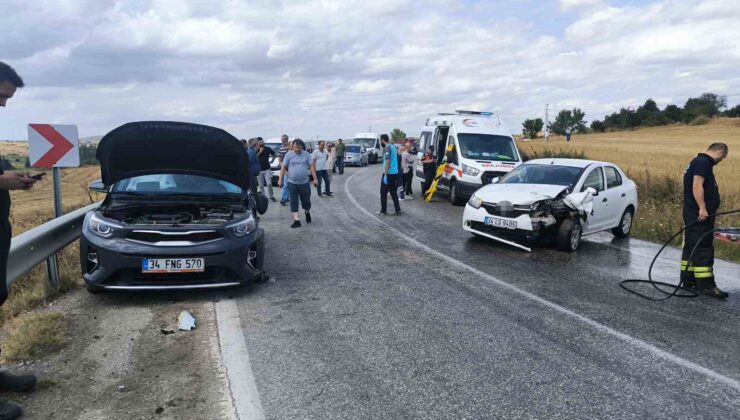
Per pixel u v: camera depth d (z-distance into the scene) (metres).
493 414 3.33
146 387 3.59
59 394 3.46
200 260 5.23
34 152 5.71
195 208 6.05
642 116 134.00
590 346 4.50
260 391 3.57
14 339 4.22
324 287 6.11
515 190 8.98
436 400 3.49
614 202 9.86
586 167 9.73
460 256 8.02
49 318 4.68
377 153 41.06
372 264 7.34
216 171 6.40
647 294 6.22
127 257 5.09
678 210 12.75
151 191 6.42
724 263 8.27
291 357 4.13
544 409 3.41
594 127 137.88
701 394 3.69
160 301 5.43
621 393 3.66
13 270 4.51
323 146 16.61
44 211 13.70
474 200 9.11
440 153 16.33
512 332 4.79
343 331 4.71
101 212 5.60
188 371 3.85
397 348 4.35
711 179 6.29
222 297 5.63
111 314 5.01
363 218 12.02
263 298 5.64
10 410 3.10
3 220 3.25
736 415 3.41
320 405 3.39
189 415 3.24
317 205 14.39
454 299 5.75
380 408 3.37
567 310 5.48
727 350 4.52
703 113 128.12
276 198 16.33
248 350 4.25
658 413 3.40
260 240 5.85
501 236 8.72
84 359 4.01
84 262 5.27
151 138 5.81
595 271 7.35
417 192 18.94
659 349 4.49
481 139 15.30
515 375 3.90
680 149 55.03
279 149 25.78
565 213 8.68
